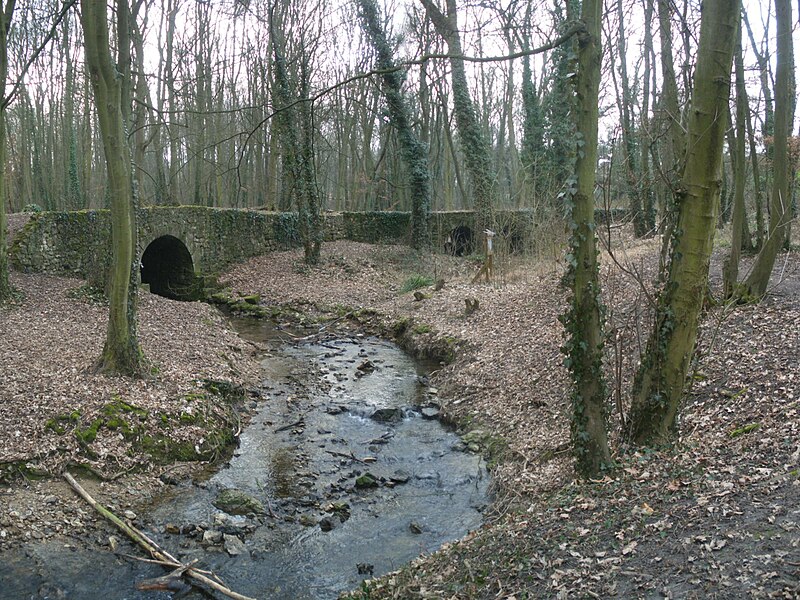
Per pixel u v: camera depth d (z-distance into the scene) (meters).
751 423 6.97
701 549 4.64
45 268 17.25
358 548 6.64
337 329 18.22
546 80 27.05
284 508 7.49
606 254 15.63
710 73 5.83
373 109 31.80
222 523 6.98
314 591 5.86
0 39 13.09
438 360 14.30
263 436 9.69
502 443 8.97
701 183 6.09
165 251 23.09
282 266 24.88
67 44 26.94
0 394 8.34
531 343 12.27
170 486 7.79
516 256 21.59
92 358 10.14
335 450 9.29
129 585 5.81
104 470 7.59
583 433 6.50
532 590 4.70
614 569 4.68
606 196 6.24
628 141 17.70
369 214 29.95
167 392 9.38
